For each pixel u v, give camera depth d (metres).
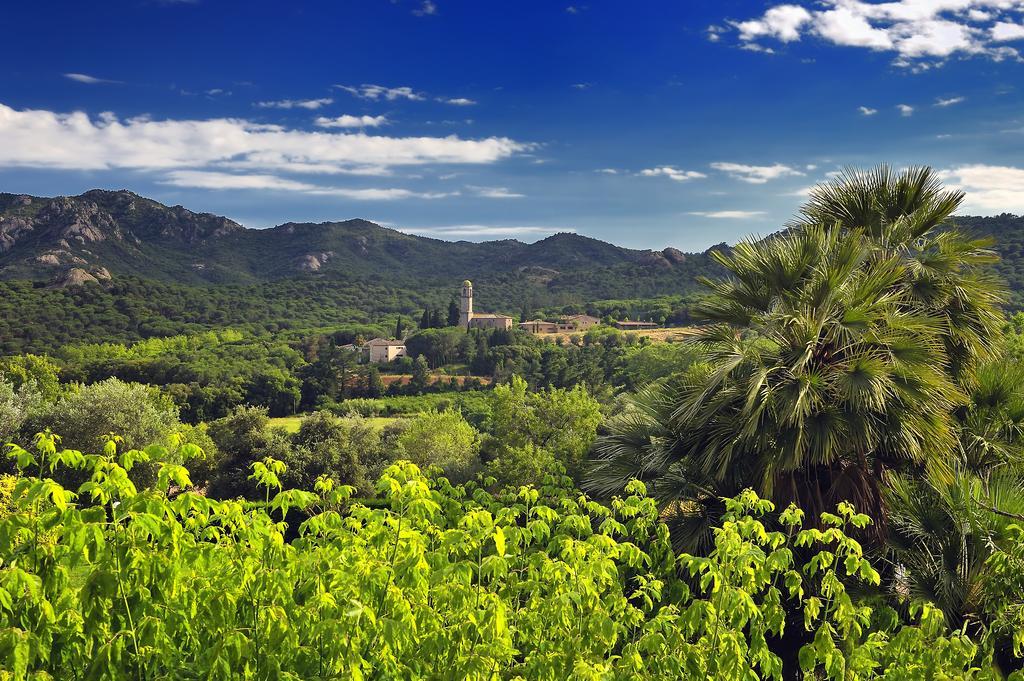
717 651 3.84
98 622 3.28
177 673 3.56
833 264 8.88
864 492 8.30
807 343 8.30
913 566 7.31
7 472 26.00
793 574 4.26
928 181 9.72
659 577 5.39
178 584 3.49
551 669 3.85
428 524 4.68
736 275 9.73
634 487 5.62
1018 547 5.45
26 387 32.88
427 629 3.83
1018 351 12.77
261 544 3.84
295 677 3.33
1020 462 8.61
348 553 4.03
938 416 8.09
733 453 8.60
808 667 4.14
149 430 29.31
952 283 9.38
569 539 4.37
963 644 4.14
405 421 33.62
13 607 3.15
